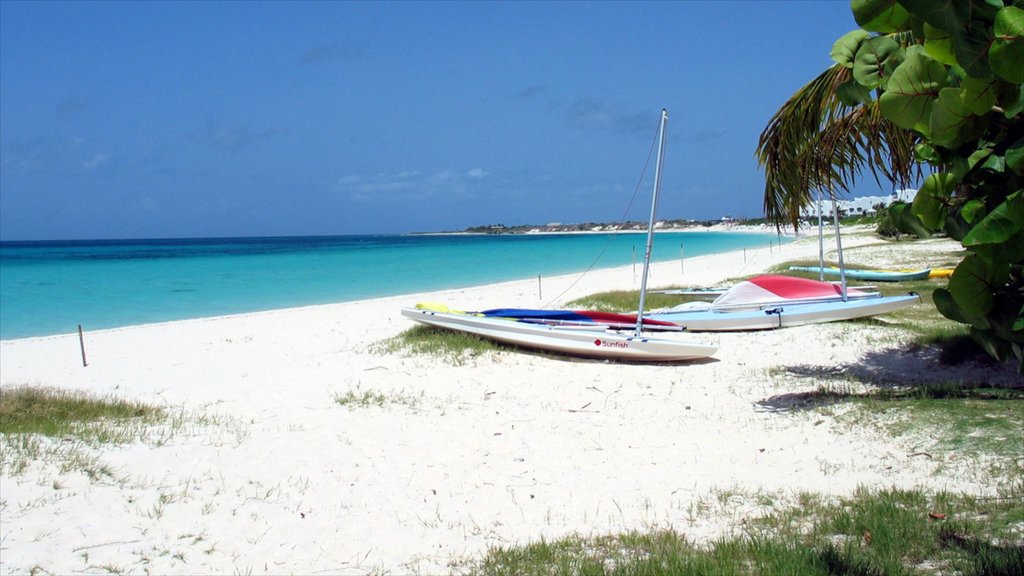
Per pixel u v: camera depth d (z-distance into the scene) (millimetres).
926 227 3156
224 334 20281
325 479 8164
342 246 103938
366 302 28016
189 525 6875
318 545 6523
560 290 30266
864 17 2979
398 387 12594
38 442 8680
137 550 6320
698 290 23719
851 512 6258
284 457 8875
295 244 122188
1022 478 6617
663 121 13914
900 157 10938
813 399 10242
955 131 2857
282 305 28625
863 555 5227
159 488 7684
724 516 6672
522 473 8273
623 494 7512
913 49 2957
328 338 18781
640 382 12312
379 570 5988
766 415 9773
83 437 9141
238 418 10875
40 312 26875
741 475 7746
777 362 13219
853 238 62281
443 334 16344
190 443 9289
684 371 13000
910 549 5316
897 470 7309
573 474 8172
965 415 8422
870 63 3666
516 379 12820
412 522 7020
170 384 13961
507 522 6977
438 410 11000
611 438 9352
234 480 8062
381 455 8969
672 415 10227
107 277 42062
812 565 5109
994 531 5523
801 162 11383
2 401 11094
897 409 9023
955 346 11883
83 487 7508
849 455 7898
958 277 3033
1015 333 3074
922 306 18656
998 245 2771
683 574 5160
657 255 62375
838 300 16750
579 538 6391
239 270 47938
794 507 6672
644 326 15570
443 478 8180
